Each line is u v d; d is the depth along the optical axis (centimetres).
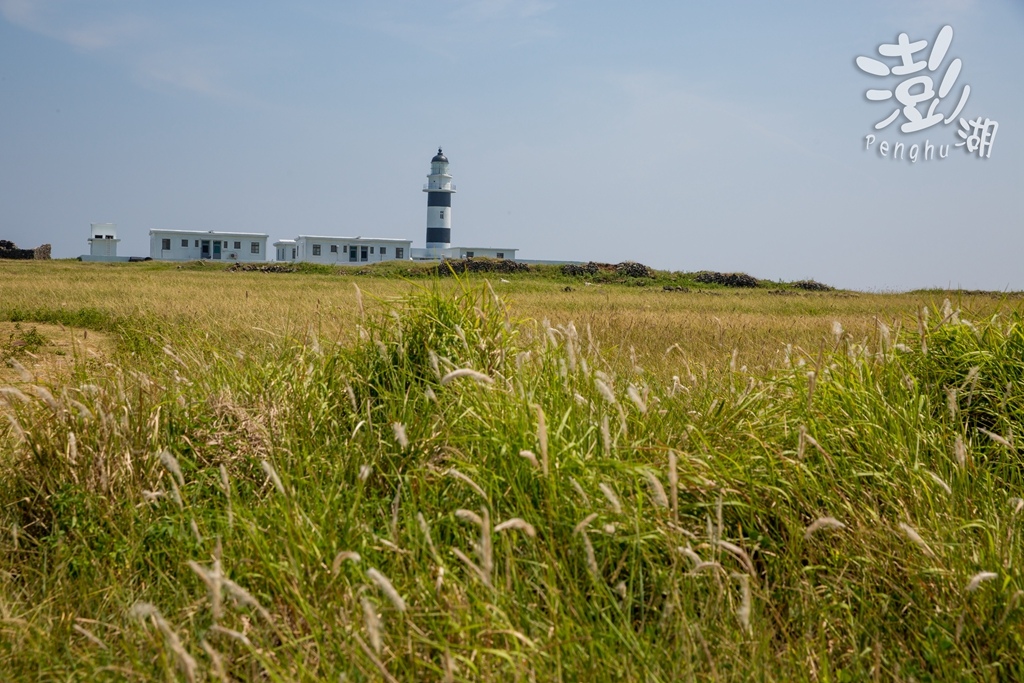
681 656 334
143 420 553
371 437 531
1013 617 373
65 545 455
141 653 354
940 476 500
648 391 583
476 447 508
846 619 394
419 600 362
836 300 3156
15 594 418
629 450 488
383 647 332
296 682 315
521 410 501
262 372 640
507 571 366
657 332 1404
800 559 425
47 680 350
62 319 1670
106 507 484
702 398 589
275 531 421
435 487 475
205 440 570
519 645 334
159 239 8225
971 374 577
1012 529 437
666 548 408
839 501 464
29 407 590
